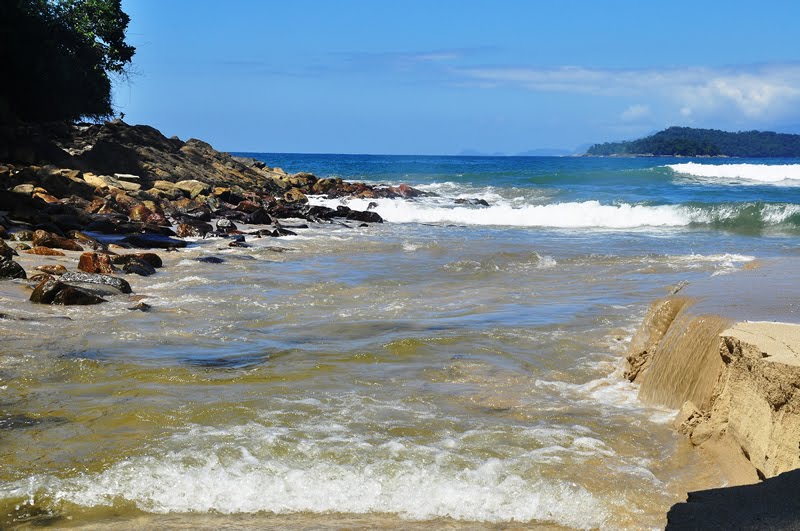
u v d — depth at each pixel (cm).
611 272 1541
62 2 4531
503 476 575
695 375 695
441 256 1833
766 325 640
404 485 561
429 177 5806
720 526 424
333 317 1135
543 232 2656
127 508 531
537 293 1319
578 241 2266
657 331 837
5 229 1895
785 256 1805
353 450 618
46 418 696
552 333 1014
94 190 2897
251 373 835
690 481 574
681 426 661
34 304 1161
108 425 679
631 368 835
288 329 1056
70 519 514
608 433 671
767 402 552
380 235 2466
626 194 4069
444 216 3288
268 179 4472
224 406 726
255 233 2356
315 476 573
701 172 5381
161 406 725
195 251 1900
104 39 4744
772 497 450
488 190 4469
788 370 525
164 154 4041
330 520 515
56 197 2744
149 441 638
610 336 999
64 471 583
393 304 1234
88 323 1061
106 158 3631
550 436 660
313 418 698
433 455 612
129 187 3181
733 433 597
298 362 881
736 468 570
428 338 975
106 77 4725
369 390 787
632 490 558
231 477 571
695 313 754
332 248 2005
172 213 2814
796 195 3928
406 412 720
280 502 541
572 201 3941
